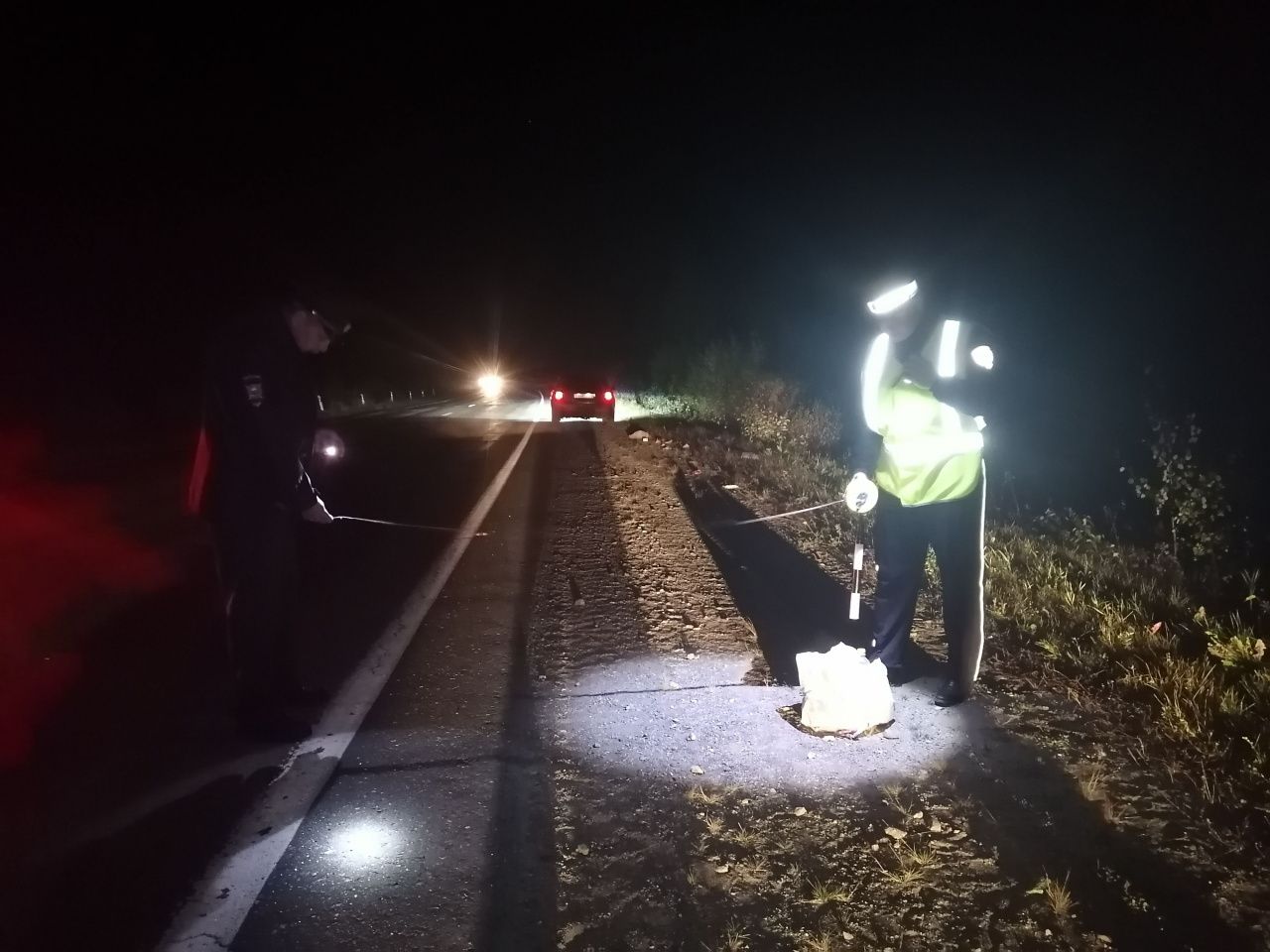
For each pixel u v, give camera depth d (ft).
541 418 88.63
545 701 15.15
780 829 11.14
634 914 9.66
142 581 22.67
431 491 37.22
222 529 13.58
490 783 12.42
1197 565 20.81
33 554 25.49
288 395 13.48
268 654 13.76
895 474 14.53
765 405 53.42
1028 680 15.43
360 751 13.41
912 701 14.85
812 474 37.50
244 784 12.43
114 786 12.39
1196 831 10.79
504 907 9.79
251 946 9.21
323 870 10.46
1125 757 12.63
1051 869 10.19
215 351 13.50
